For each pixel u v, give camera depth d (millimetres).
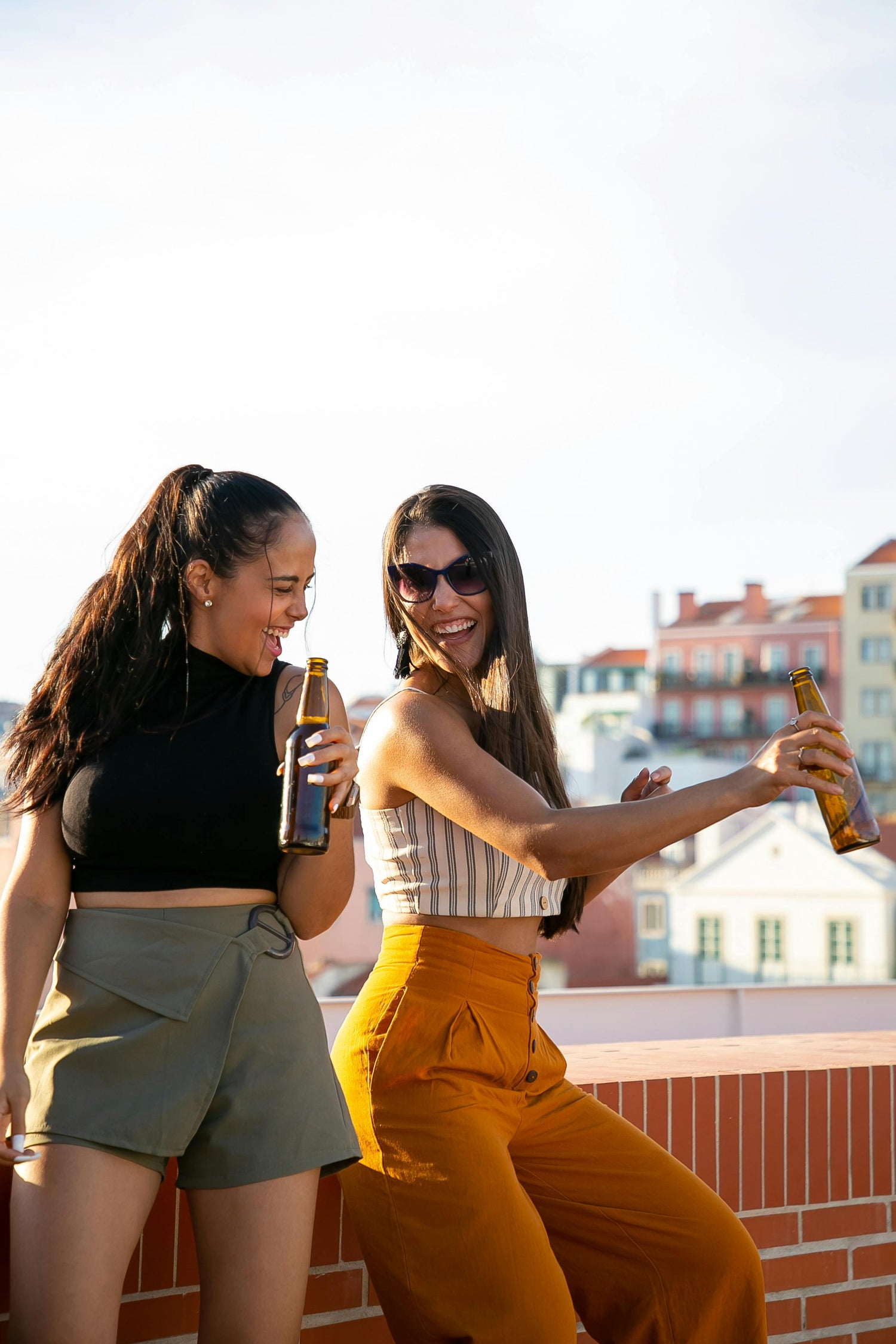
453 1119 1734
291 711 1753
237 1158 1607
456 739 1799
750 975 57906
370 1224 1781
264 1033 1659
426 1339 1747
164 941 1641
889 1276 2518
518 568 2002
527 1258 1686
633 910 59562
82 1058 1594
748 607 79562
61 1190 1525
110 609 1734
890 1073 2568
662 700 78750
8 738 1739
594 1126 1938
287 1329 1604
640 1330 1905
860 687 76688
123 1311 1809
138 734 1688
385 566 2045
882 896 57531
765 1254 2395
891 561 77000
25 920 1674
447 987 1804
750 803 1684
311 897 1716
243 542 1713
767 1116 2424
